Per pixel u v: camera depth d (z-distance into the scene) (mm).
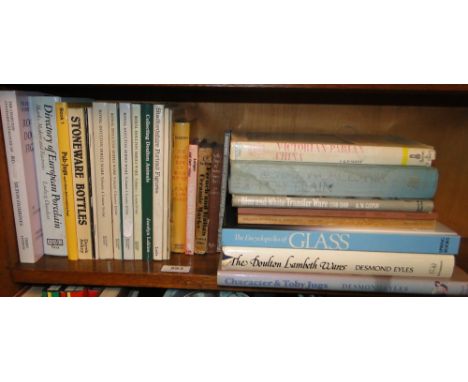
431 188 641
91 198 689
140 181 687
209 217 752
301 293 708
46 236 718
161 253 722
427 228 653
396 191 644
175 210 740
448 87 597
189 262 724
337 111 848
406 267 639
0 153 645
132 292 787
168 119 665
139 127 664
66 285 741
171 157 700
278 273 654
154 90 747
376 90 625
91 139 664
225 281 659
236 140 662
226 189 724
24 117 652
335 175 641
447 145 851
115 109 655
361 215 652
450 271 637
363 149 639
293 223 657
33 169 683
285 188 649
